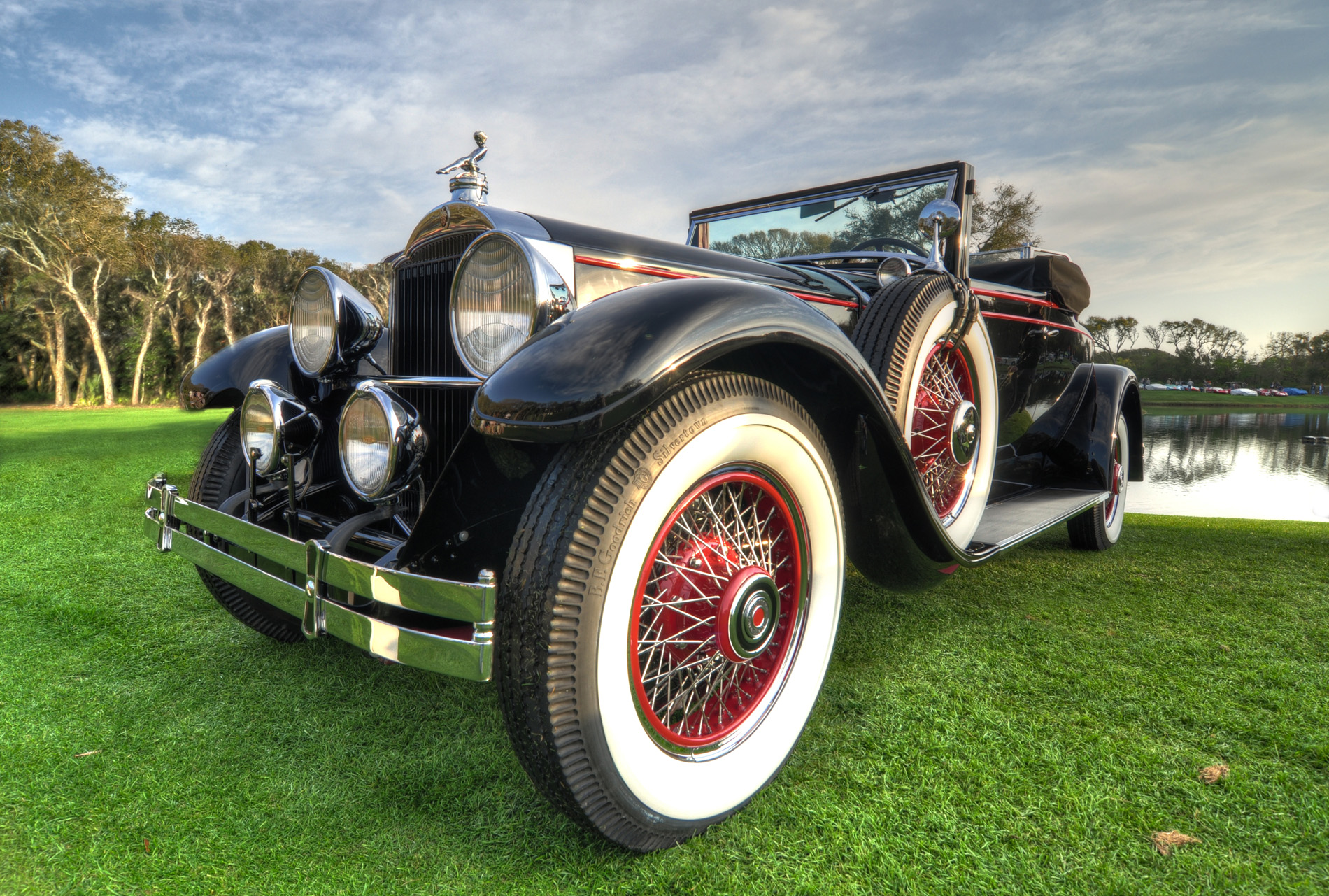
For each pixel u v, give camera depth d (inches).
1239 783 59.9
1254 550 153.8
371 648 50.8
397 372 78.8
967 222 117.6
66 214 1405.0
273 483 82.4
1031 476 138.3
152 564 131.5
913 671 84.0
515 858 52.2
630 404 45.8
